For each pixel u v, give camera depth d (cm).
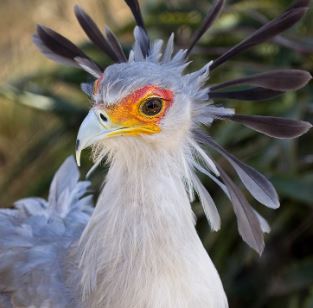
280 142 144
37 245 108
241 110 149
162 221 101
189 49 106
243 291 145
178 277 101
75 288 103
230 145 149
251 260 146
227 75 153
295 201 145
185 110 101
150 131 100
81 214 115
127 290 101
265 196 104
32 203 117
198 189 104
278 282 141
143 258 101
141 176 101
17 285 106
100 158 103
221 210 144
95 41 108
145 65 101
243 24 158
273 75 103
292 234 146
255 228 105
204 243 144
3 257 108
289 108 146
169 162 101
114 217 101
